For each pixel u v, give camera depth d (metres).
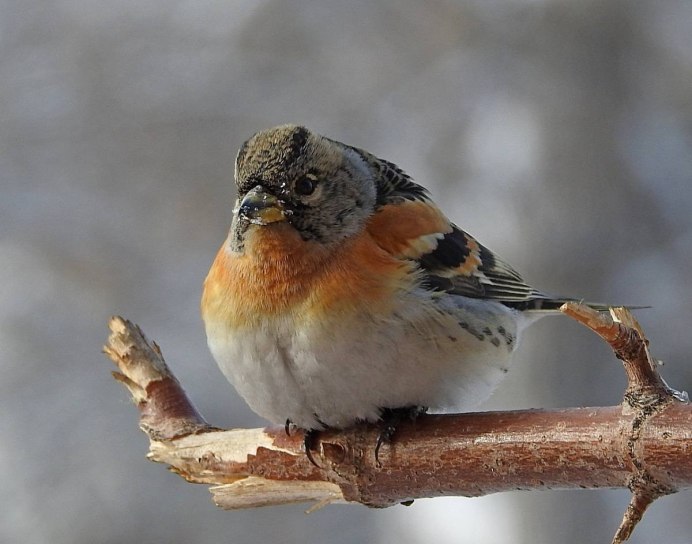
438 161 14.98
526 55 15.04
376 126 16.23
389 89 16.33
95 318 16.64
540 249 13.98
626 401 5.26
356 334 6.18
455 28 15.84
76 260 16.80
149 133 17.33
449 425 5.88
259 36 17.27
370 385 6.22
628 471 5.20
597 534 12.58
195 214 17.16
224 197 17.06
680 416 5.09
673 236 15.21
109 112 17.42
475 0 15.36
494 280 7.12
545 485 5.57
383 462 6.03
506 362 6.87
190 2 17.44
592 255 14.23
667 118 15.83
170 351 16.19
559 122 14.52
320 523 14.72
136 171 17.34
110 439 15.58
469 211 14.20
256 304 6.29
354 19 16.70
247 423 15.34
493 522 12.50
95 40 17.58
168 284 16.81
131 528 14.75
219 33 17.39
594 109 14.72
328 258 6.32
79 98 17.52
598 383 13.30
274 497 6.49
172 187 17.20
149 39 17.56
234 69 17.34
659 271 15.02
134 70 17.53
